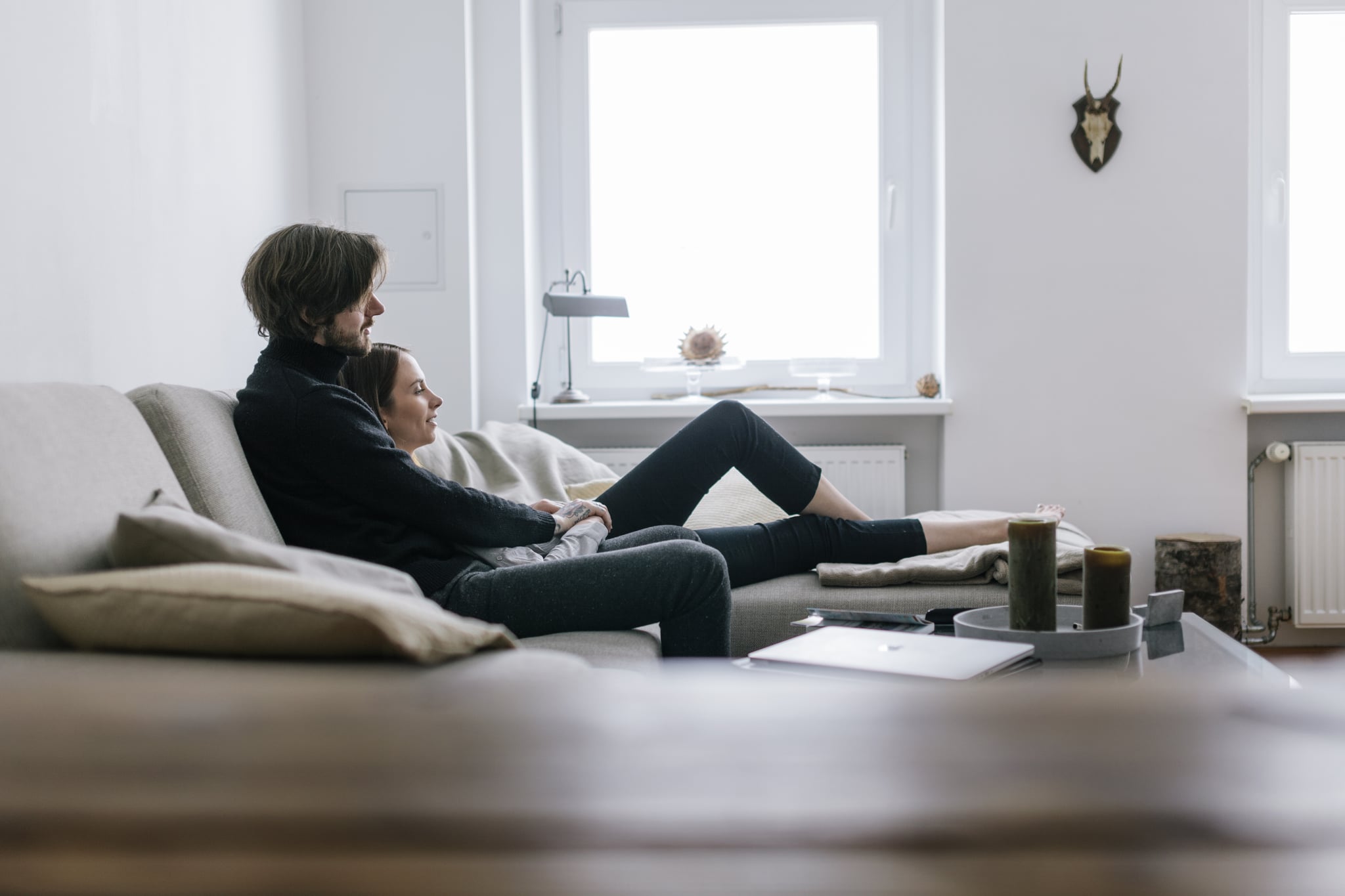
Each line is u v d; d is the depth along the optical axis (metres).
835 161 3.73
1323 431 3.51
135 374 2.29
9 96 1.87
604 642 1.60
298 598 0.90
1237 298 3.43
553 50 3.73
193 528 1.06
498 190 3.51
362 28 3.39
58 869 0.11
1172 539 3.24
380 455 1.73
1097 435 3.46
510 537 1.86
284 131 3.21
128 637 0.95
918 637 1.34
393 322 3.42
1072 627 1.60
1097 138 3.40
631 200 3.76
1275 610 3.47
